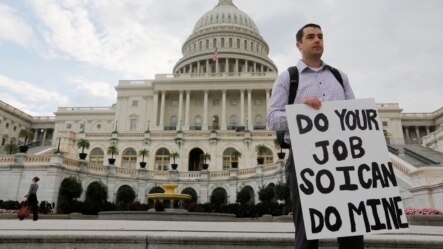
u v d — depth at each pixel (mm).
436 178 16703
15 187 27188
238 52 87625
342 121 2928
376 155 2869
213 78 70938
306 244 2668
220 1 110062
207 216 17766
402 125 83188
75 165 29844
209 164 43438
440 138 42312
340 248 2818
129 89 75750
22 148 28844
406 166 20797
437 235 4789
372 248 4324
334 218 2646
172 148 44438
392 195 2775
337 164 2801
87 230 5152
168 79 71938
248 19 101625
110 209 26641
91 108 86750
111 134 45656
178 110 73438
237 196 30578
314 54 3070
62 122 86062
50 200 26625
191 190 34156
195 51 93812
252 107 72062
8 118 83688
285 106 2924
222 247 4281
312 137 2854
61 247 4309
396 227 2688
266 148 40625
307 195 2695
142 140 44906
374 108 3010
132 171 33750
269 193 27375
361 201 2721
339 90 3100
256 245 4270
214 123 68812
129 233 4633
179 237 4305
